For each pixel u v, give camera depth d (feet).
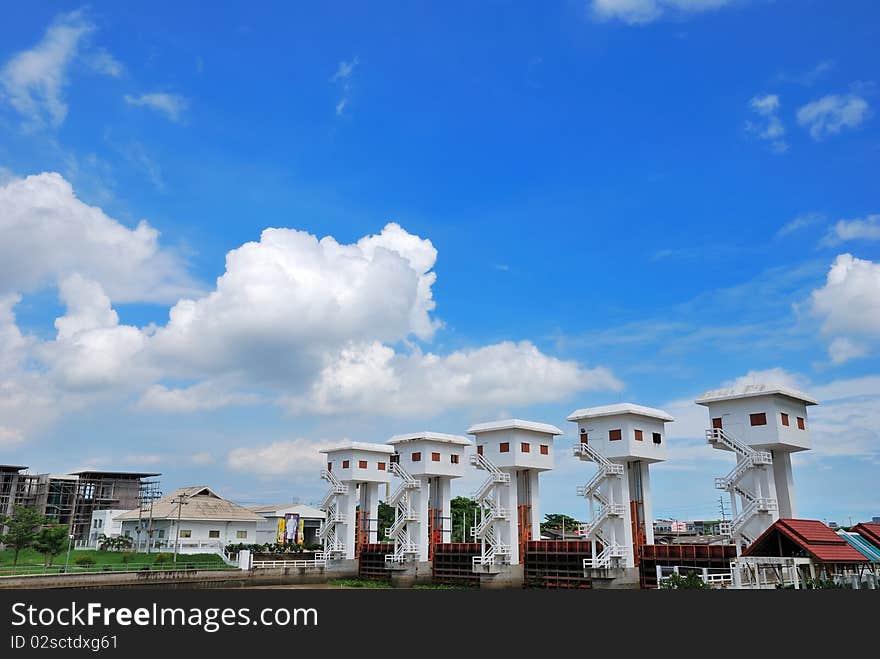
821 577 200.34
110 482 489.26
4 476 465.47
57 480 473.26
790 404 247.50
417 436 343.67
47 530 311.27
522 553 309.63
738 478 237.25
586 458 277.23
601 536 269.44
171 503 408.05
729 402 249.34
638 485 274.98
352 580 356.38
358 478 367.45
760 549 205.46
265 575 332.39
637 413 268.41
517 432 308.60
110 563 329.52
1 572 276.00
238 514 410.31
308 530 480.64
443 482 359.05
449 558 335.06
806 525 205.16
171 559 352.28
